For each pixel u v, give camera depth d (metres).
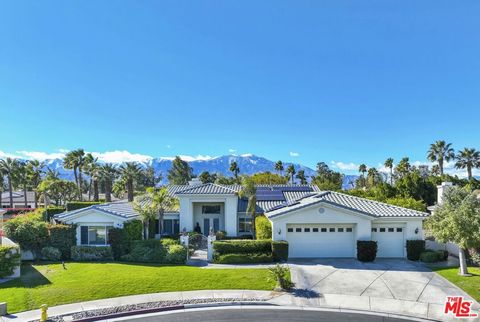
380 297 18.95
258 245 27.20
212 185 38.16
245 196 36.97
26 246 28.42
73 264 26.58
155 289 20.02
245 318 16.42
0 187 72.06
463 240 21.20
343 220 27.34
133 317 16.67
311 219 27.47
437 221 23.19
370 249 26.22
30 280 21.94
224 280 21.48
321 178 94.06
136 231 30.61
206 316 16.70
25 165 75.88
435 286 20.47
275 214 27.47
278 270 20.44
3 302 17.59
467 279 21.27
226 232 36.28
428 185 48.62
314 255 27.75
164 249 27.30
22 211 59.41
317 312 17.14
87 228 29.56
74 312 17.00
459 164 77.00
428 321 16.20
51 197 65.00
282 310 17.39
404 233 27.69
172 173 106.12
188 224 36.50
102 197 87.19
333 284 20.97
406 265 25.14
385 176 95.88
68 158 74.75
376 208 28.72
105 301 18.39
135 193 79.88
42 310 16.03
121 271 23.62
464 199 22.14
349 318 16.45
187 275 22.38
